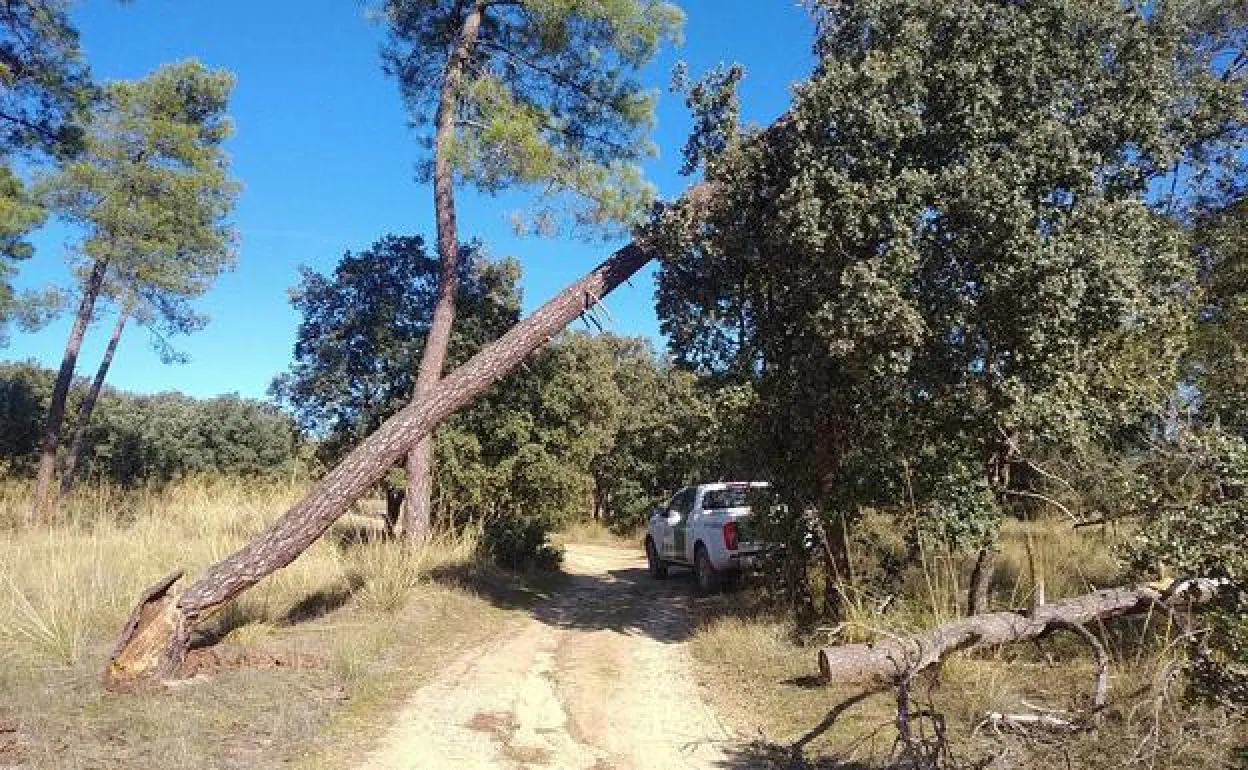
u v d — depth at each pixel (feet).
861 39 27.27
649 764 18.20
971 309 23.63
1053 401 23.52
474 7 42.52
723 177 28.84
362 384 50.11
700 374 31.63
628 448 90.48
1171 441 21.17
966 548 25.27
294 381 51.11
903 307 22.75
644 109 42.47
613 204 36.22
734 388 28.89
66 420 93.04
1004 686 20.49
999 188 22.44
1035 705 18.95
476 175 36.86
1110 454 26.09
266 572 25.81
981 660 22.70
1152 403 23.95
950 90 24.67
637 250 34.37
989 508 25.79
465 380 31.17
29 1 51.93
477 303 51.11
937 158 25.23
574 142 43.11
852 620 25.73
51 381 96.32
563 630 33.73
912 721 19.39
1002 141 24.68
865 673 18.29
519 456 50.11
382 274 51.03
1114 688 18.72
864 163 24.52
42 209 50.80
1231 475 17.83
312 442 52.70
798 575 30.50
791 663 25.55
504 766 17.85
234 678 22.56
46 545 38.14
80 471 85.92
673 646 30.71
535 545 49.90
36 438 91.50
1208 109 26.61
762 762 18.28
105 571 30.91
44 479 60.85
